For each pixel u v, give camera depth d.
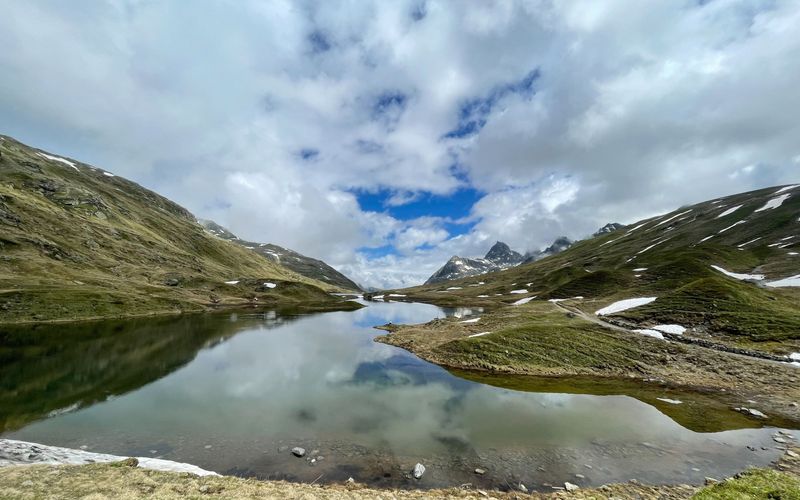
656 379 40.94
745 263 96.62
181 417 30.00
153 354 53.66
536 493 18.88
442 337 63.97
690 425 28.19
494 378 42.91
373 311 140.88
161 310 103.31
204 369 46.38
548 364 46.56
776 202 142.75
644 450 24.00
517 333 55.25
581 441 25.55
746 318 52.53
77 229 142.12
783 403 32.34
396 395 36.41
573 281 112.31
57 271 102.00
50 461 20.30
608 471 21.31
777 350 44.28
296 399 34.97
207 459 22.66
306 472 21.12
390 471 21.39
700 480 20.03
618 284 101.19
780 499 13.85
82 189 183.38
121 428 27.55
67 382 39.06
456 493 18.73
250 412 31.27
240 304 141.88
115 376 42.09
